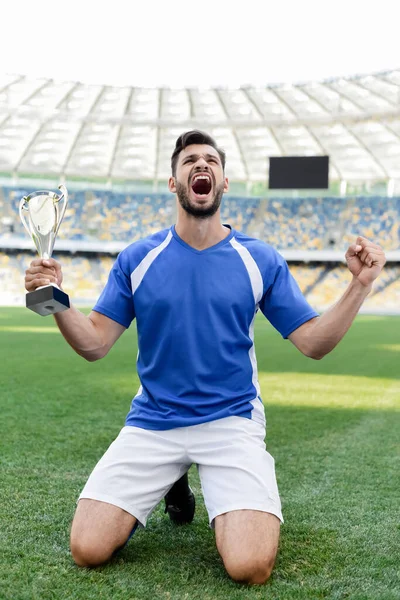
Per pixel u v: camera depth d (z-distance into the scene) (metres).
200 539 2.71
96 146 31.30
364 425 5.39
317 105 26.20
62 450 4.24
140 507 2.38
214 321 2.47
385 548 2.63
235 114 27.47
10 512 2.97
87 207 35.84
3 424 5.04
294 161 25.97
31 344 11.89
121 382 7.41
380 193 35.81
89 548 2.29
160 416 2.47
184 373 2.48
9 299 32.22
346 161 32.50
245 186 37.12
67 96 25.45
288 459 4.21
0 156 31.97
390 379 8.32
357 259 2.35
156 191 36.91
